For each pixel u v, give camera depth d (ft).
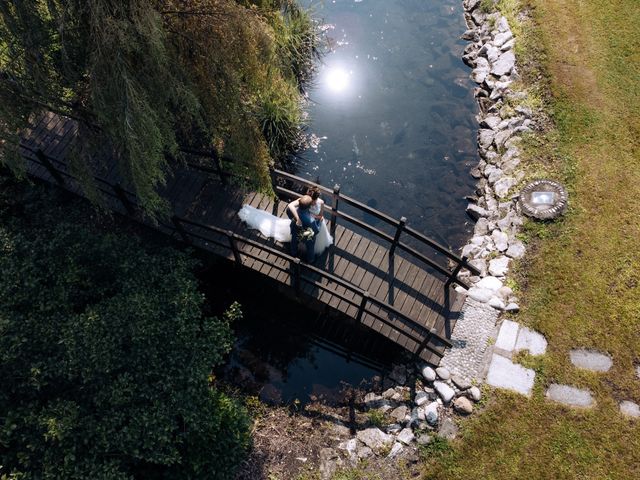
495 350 28.22
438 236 36.35
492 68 41.93
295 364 30.53
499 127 38.52
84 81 26.00
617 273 30.32
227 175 32.07
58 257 27.45
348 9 50.78
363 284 29.55
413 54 46.57
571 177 34.06
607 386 26.91
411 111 42.80
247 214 31.09
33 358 23.50
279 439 27.04
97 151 28.81
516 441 25.61
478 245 33.86
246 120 27.89
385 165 40.09
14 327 23.76
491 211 35.27
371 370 29.99
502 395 26.86
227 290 33.04
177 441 22.84
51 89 25.00
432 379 27.63
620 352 27.84
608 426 25.79
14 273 25.67
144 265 28.22
